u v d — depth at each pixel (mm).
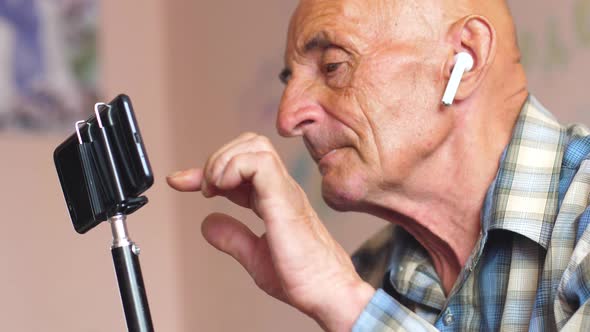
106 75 2508
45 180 2355
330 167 1151
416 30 1123
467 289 1142
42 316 2316
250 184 973
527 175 1109
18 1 2326
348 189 1138
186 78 2602
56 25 2402
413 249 1270
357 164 1132
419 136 1118
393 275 1270
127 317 850
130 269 854
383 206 1164
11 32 2311
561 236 1043
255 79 2426
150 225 2584
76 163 886
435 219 1164
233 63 2482
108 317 2426
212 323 2545
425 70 1116
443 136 1123
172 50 2633
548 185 1102
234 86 2480
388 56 1116
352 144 1133
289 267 934
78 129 888
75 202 895
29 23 2346
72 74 2426
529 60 1951
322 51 1157
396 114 1117
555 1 1895
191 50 2590
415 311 1239
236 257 1028
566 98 1880
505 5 1188
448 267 1208
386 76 1115
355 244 2209
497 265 1125
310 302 942
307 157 2295
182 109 2613
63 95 2400
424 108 1117
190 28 2594
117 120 854
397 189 1144
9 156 2295
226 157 925
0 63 2289
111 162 855
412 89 1116
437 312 1222
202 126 2564
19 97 2318
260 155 914
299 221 931
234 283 2492
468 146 1133
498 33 1151
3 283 2262
